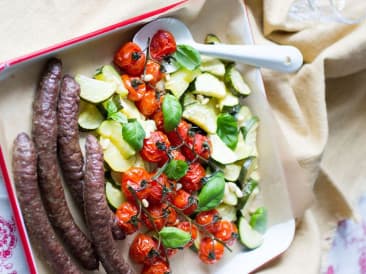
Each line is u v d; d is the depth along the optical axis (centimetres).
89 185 49
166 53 56
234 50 59
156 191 54
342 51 68
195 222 58
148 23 55
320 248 71
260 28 67
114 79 53
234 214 63
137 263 56
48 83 48
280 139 64
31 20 52
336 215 74
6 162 46
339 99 75
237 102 61
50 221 49
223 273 62
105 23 56
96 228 49
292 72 63
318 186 73
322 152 68
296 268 67
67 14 54
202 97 59
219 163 59
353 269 77
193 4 57
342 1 68
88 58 53
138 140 53
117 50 55
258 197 65
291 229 65
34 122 48
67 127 49
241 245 64
